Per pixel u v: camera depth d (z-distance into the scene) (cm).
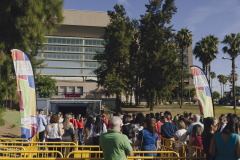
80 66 6209
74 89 5778
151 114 891
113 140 324
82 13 6122
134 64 3431
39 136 955
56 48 6112
